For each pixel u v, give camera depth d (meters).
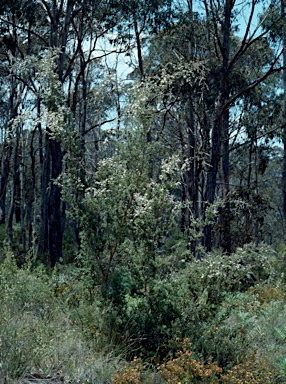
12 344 5.06
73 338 6.44
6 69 22.25
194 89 15.45
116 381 5.29
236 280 7.10
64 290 7.84
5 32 22.05
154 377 5.71
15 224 30.89
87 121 25.45
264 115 23.03
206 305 7.00
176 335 6.64
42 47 21.47
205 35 18.55
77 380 5.09
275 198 30.08
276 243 19.78
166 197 7.03
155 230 6.96
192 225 7.68
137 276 6.95
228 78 17.39
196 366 5.64
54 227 16.72
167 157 7.53
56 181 7.18
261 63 22.27
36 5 19.14
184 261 7.28
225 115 20.86
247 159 32.00
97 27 20.00
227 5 16.88
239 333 7.12
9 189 32.50
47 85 7.54
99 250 6.93
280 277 11.89
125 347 6.41
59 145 16.94
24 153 24.58
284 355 7.27
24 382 4.93
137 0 16.86
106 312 6.77
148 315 6.73
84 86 21.27
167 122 22.41
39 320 6.80
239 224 18.55
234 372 5.75
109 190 6.82
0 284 7.81
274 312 8.80
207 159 20.09
